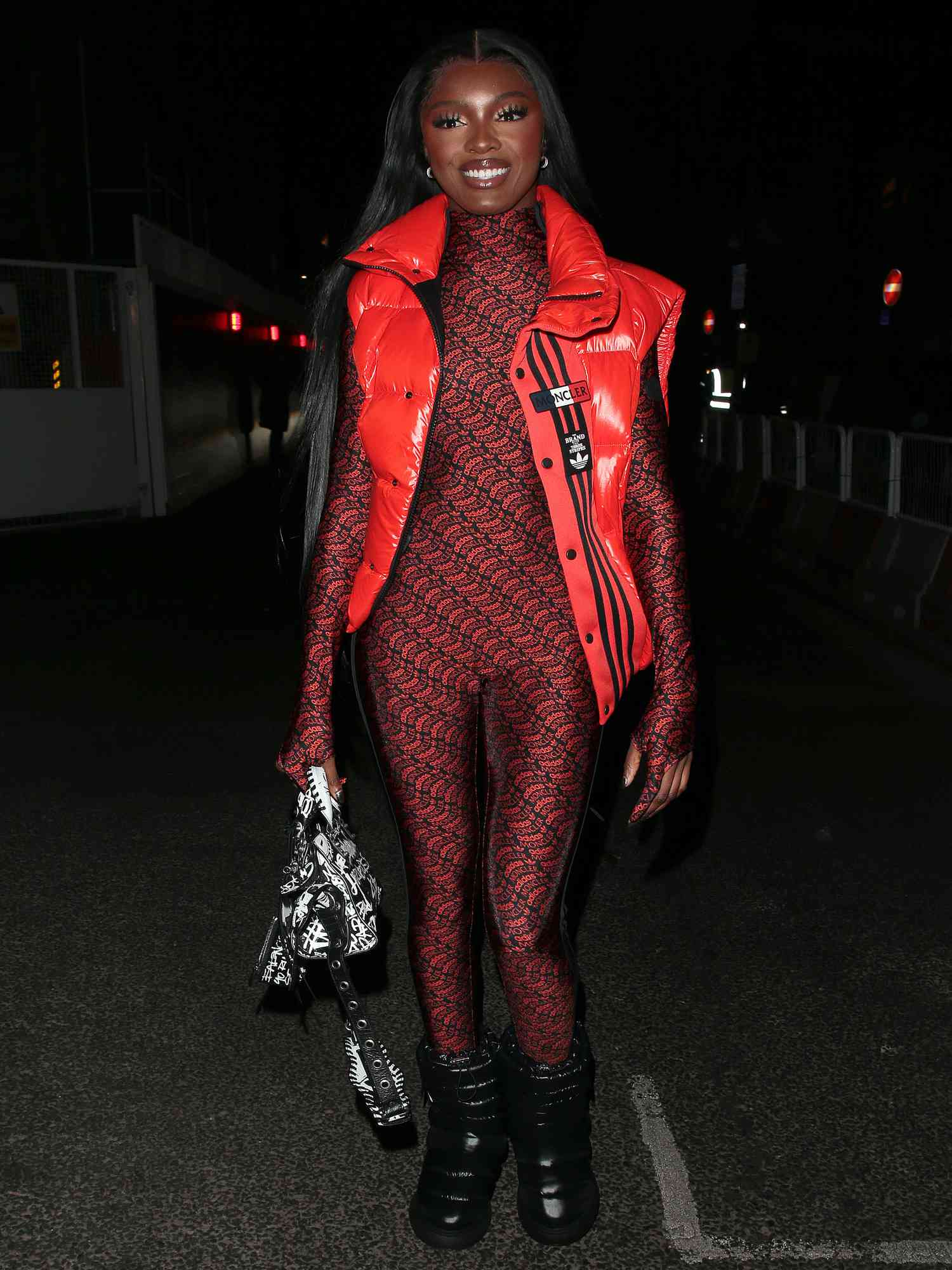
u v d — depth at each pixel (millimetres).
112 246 16953
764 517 11938
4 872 3943
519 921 2047
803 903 3723
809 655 7230
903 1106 2664
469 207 1940
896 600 7922
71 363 13250
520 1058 2213
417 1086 2768
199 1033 2973
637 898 3758
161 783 4840
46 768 5027
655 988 3195
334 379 2135
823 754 5230
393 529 1952
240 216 25828
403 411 1908
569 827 2045
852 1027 2998
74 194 16250
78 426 13367
